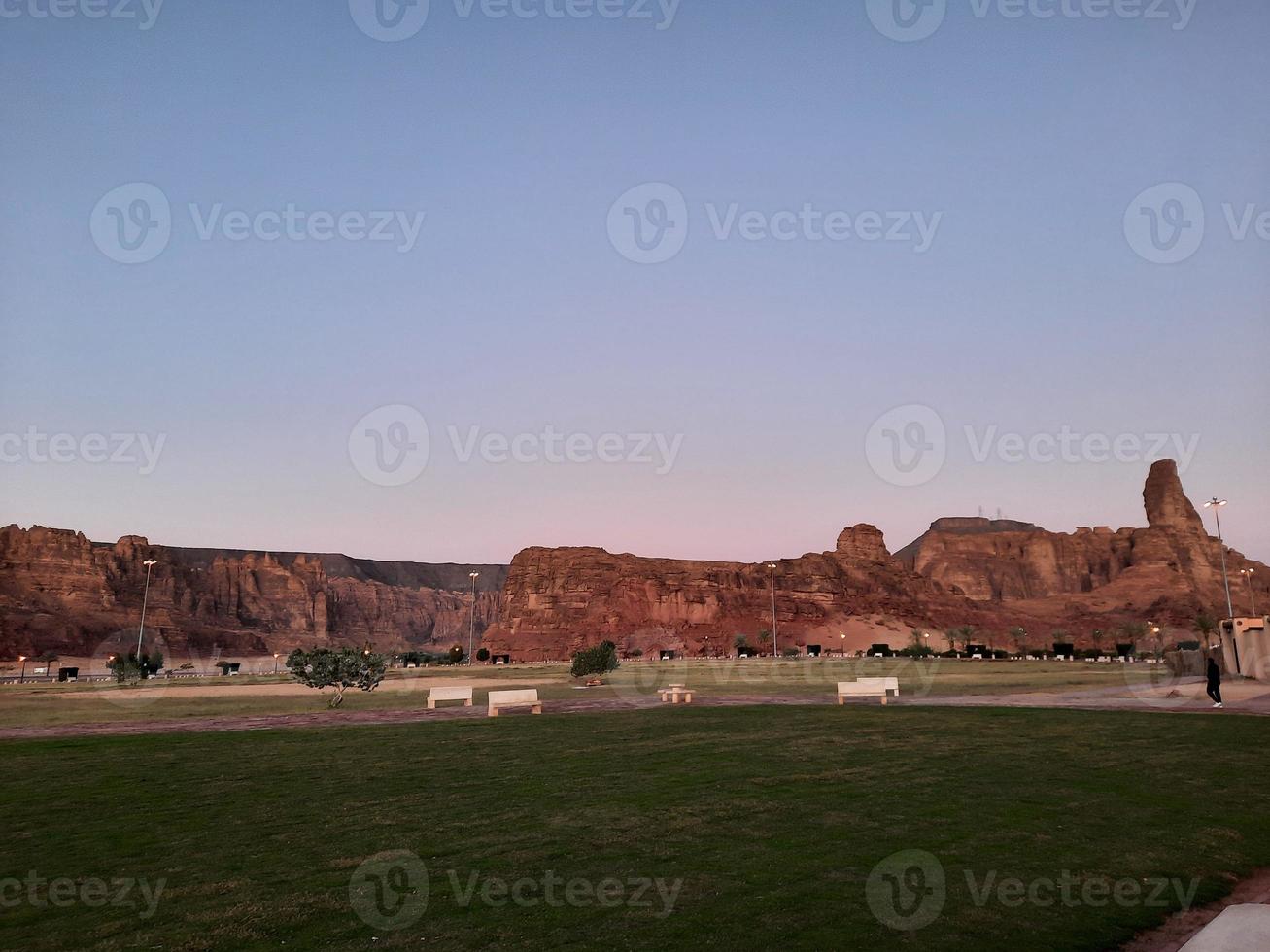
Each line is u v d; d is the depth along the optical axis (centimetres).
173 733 2361
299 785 1503
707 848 1049
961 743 1970
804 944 746
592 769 1645
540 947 741
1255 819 1194
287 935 773
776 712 2834
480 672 7950
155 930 786
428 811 1270
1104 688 4075
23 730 2542
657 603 18762
